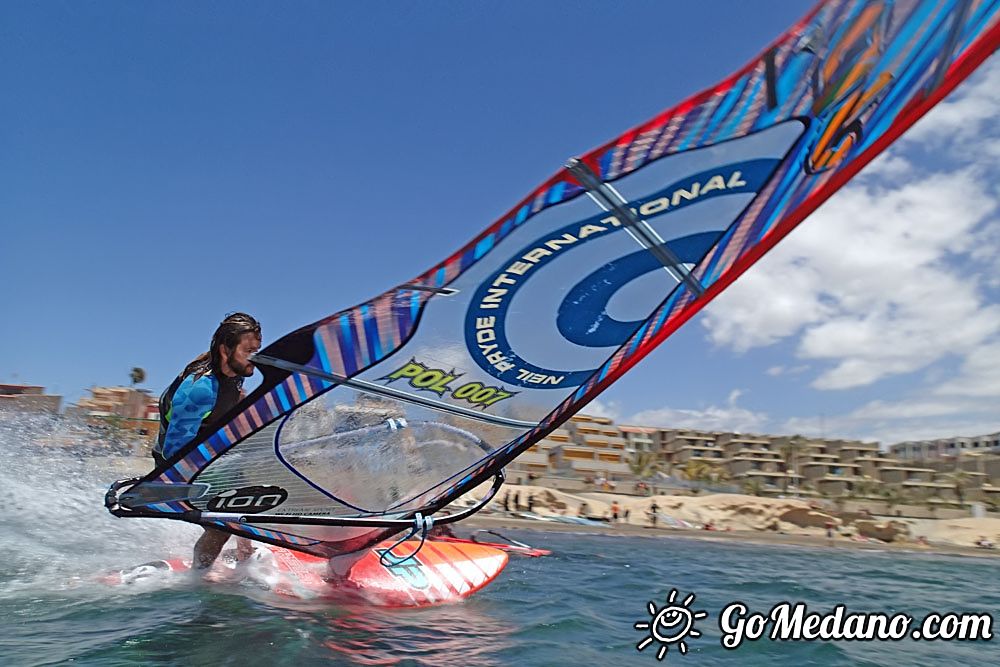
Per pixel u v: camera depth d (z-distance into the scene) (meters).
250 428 4.73
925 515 72.31
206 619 4.79
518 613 5.84
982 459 98.94
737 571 11.77
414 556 6.87
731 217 4.14
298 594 5.77
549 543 18.12
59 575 5.73
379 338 4.51
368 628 4.91
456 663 4.24
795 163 3.81
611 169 3.71
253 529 5.62
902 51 3.31
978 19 3.19
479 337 4.67
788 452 99.62
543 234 4.07
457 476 5.78
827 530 45.06
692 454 104.12
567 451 71.81
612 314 4.74
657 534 34.28
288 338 4.39
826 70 3.36
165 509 5.14
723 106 3.46
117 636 4.30
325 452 5.06
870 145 3.80
